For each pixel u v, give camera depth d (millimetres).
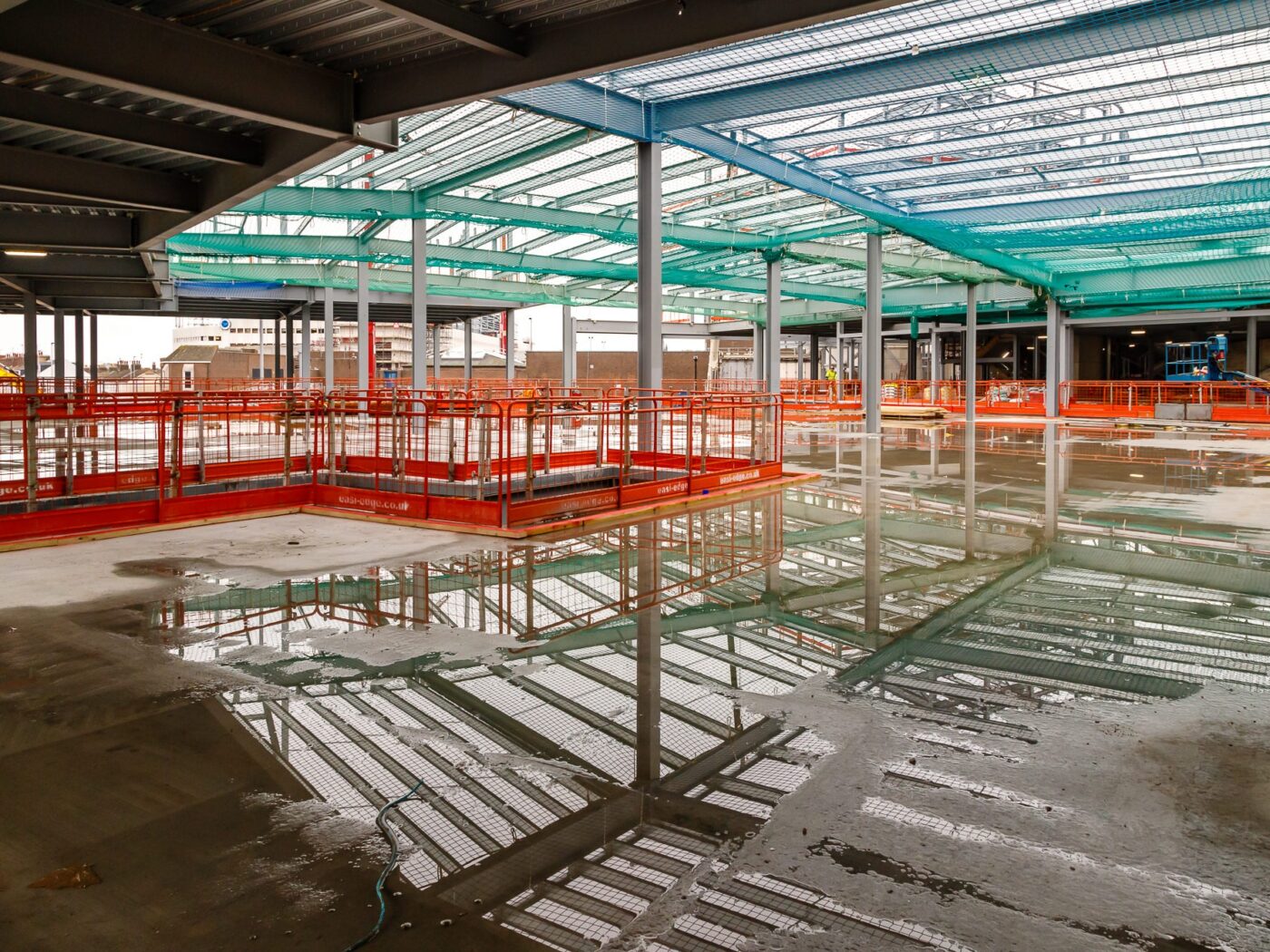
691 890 3119
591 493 12086
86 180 12852
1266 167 20109
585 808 3738
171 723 4695
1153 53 13602
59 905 3045
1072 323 49625
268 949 2793
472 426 25391
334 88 10211
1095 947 2811
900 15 12773
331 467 13094
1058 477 17453
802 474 16781
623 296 44375
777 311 28969
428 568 8789
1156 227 25969
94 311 38500
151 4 8367
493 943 2822
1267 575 8406
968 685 5289
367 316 32375
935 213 24953
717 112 15961
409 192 22953
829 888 3141
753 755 4273
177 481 11992
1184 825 3617
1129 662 5758
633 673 5523
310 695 5105
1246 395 44156
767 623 6703
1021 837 3510
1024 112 16609
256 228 27625
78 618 6805
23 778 4039
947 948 2803
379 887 3148
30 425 10516
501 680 5375
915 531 11023
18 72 9461
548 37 9320
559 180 22672
